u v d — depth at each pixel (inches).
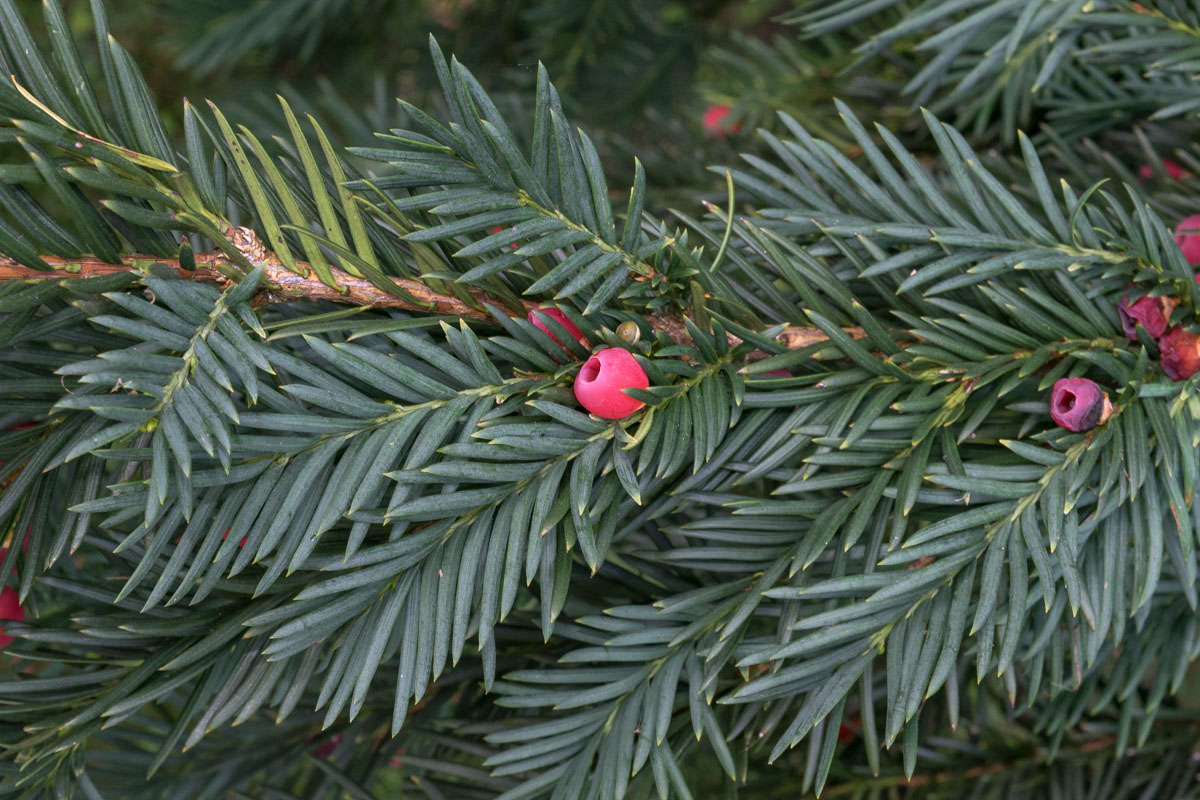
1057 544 19.5
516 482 19.4
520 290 20.1
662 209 25.1
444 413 19.3
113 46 19.0
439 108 27.7
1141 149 23.5
